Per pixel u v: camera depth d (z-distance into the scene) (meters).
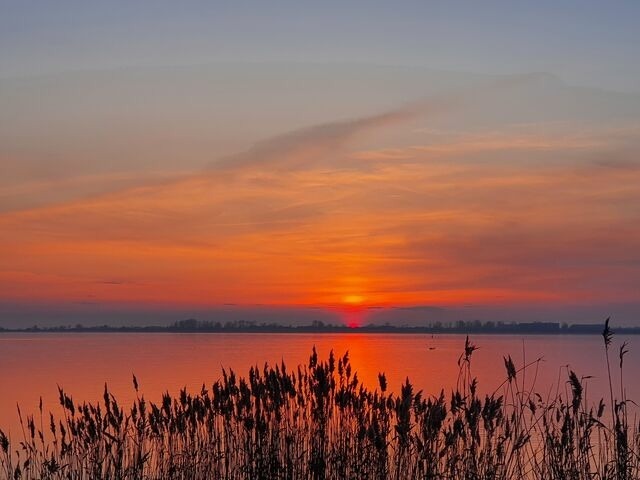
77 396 31.92
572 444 10.87
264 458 11.83
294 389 11.79
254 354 87.75
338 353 90.81
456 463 10.95
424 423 11.00
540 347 123.69
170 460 12.02
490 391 29.61
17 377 46.19
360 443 11.43
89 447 11.73
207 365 58.97
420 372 47.94
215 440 12.16
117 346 135.38
